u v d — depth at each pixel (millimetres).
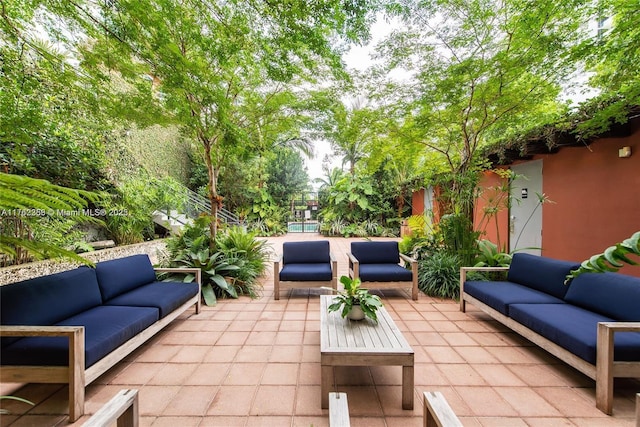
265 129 5121
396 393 1973
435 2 3209
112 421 1066
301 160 15406
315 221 15047
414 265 3959
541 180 5141
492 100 4105
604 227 3957
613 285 2289
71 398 1695
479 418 1728
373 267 4242
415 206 11859
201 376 2164
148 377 2148
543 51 3246
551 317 2271
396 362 1812
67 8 2406
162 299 2752
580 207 4336
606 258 1021
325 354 1824
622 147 3703
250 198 13148
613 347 1762
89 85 3188
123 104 3422
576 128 3531
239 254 5117
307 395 1950
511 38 3434
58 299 2205
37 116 3027
